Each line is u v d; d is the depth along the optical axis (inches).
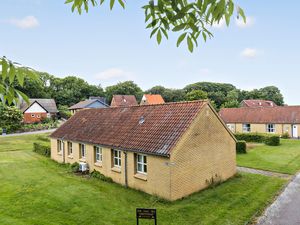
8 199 568.1
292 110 1859.0
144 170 628.1
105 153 737.6
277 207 521.3
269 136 1403.8
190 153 592.1
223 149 705.0
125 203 542.9
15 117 2021.4
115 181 701.3
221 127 695.1
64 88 4220.0
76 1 160.7
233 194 593.0
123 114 828.6
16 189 641.0
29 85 3056.1
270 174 793.6
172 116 661.3
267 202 547.2
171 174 542.9
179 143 561.0
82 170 812.0
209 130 652.7
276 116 1877.5
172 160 546.0
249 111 2036.2
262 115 1946.4
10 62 117.4
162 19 140.6
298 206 525.3
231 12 124.6
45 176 773.3
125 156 662.5
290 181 711.7
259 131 1910.7
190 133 591.8
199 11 131.6
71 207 519.8
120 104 3344.0
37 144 1230.3
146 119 720.3
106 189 638.5
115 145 685.3
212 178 661.9
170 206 524.4
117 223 449.7
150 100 3329.2
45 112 2642.7
